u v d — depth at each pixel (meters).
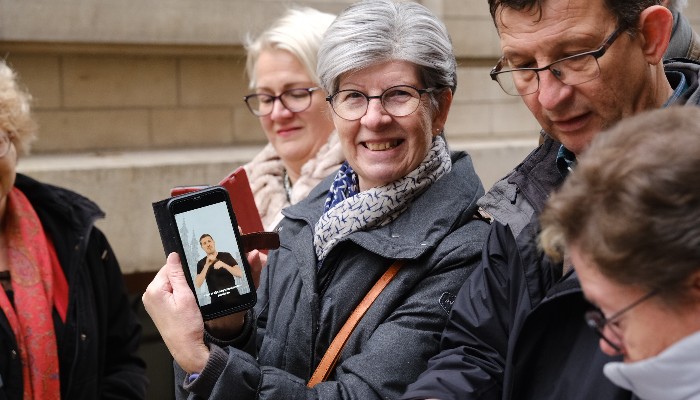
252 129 4.96
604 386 1.37
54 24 4.30
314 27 2.92
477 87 5.32
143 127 4.70
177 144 4.78
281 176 3.11
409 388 1.61
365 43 1.93
